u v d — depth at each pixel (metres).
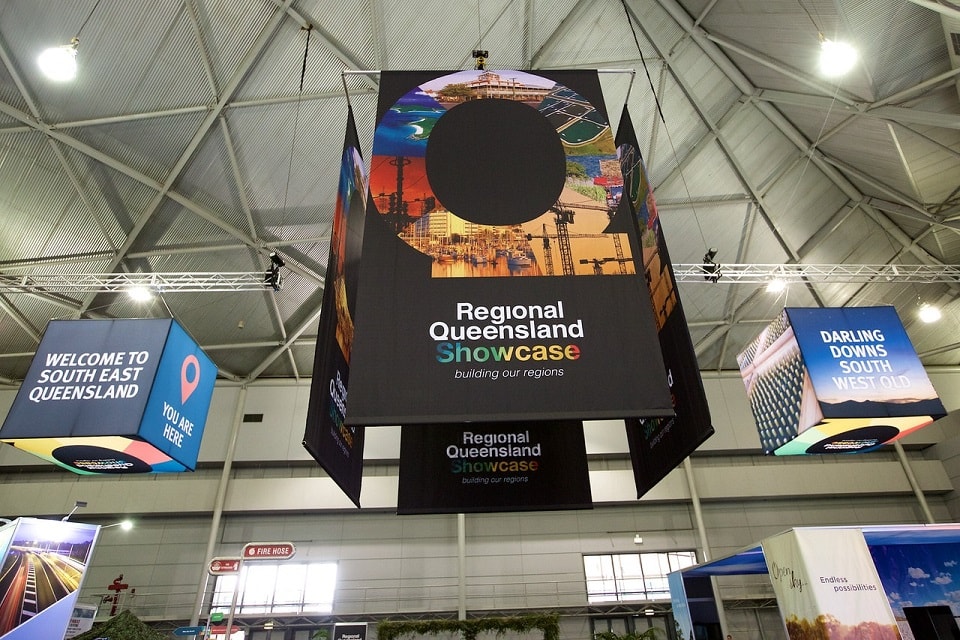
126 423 8.10
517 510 7.52
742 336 20.22
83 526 9.55
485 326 4.12
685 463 19.70
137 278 15.35
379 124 5.25
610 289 4.34
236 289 14.74
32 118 11.97
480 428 8.16
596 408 3.82
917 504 19.77
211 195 14.27
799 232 17.06
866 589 6.32
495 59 13.05
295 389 20.44
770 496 19.33
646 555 18.75
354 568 18.19
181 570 17.88
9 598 8.37
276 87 12.69
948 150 12.87
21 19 10.73
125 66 11.70
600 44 13.22
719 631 11.88
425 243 4.51
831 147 14.93
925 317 16.64
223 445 19.38
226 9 11.39
